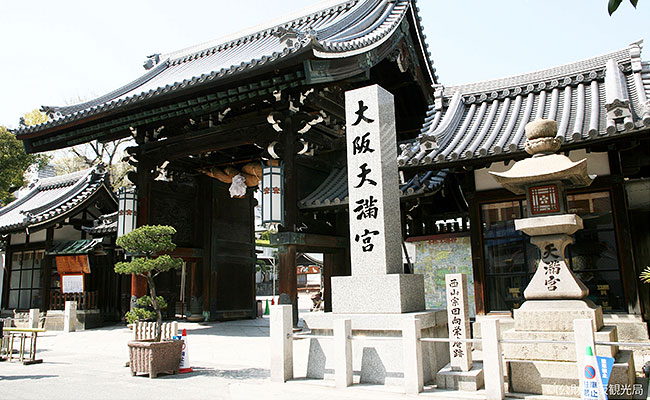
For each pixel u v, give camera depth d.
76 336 17.27
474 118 13.24
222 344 13.85
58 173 38.59
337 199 15.97
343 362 7.48
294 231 15.84
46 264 21.53
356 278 8.34
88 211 23.12
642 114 9.43
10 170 32.88
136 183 19.22
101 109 17.09
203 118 18.25
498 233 11.44
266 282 54.59
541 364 6.87
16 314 22.17
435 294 12.11
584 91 12.13
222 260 21.61
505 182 7.81
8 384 8.44
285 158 16.17
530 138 7.99
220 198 22.08
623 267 10.02
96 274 21.44
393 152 9.17
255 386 7.94
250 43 21.84
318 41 13.04
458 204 15.16
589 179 7.87
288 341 8.27
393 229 8.74
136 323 10.04
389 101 9.38
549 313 7.18
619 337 9.72
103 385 8.27
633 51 11.93
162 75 22.55
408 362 7.00
